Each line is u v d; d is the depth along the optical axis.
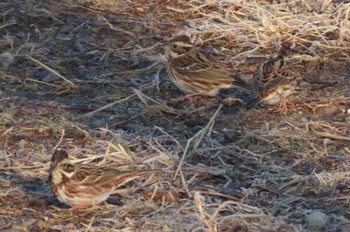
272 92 13.95
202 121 13.69
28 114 13.71
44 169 12.06
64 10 17.44
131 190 11.62
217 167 12.20
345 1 17.97
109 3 17.81
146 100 14.34
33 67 15.40
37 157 12.38
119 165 12.14
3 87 14.68
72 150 12.55
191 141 12.84
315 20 17.12
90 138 12.98
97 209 11.18
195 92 14.67
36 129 13.16
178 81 14.70
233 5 17.53
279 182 11.88
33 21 16.98
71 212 11.11
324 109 14.07
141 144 12.77
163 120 13.72
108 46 16.28
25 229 10.72
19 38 16.42
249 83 14.82
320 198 11.55
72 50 16.09
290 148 12.73
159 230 10.69
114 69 15.52
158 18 17.38
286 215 11.12
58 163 10.98
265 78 14.01
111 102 14.32
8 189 11.59
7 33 16.53
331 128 13.38
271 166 12.23
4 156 12.35
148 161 12.16
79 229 10.71
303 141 12.98
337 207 11.34
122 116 13.76
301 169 12.25
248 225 10.78
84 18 17.22
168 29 16.97
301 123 13.51
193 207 11.16
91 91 14.70
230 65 15.79
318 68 15.73
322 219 10.87
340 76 15.43
